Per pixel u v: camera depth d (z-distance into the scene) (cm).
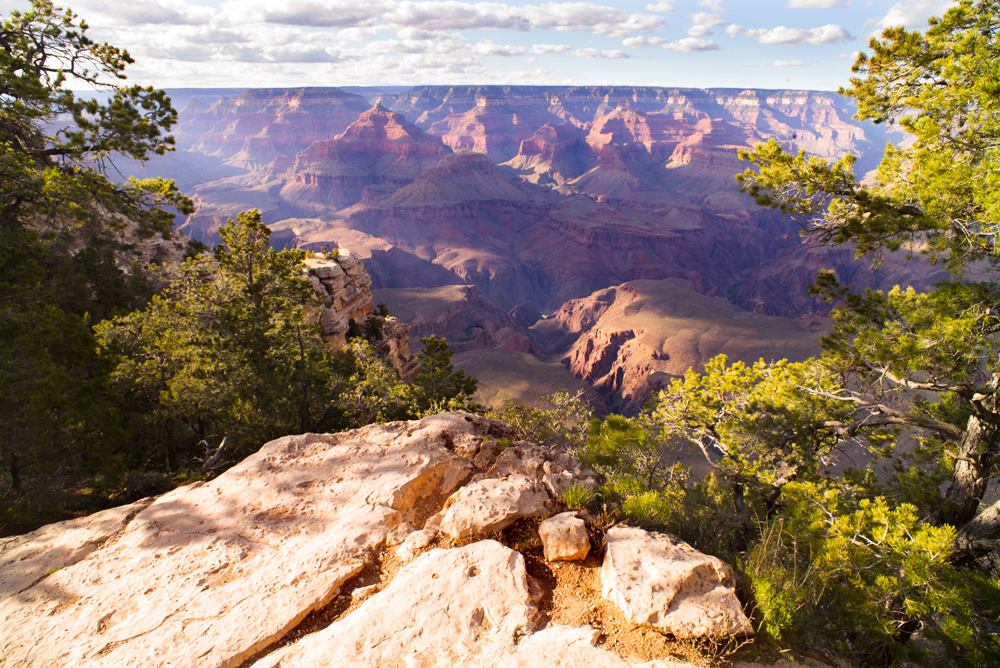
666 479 1262
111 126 2222
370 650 498
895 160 1207
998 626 922
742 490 1452
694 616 537
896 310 1285
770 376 1598
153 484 1723
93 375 1836
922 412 1448
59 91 2158
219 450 2025
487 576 589
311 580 609
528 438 1277
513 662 476
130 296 3291
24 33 2262
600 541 675
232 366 2075
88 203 2344
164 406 2075
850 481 1427
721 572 600
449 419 1019
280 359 2253
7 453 1384
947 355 1180
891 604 998
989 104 990
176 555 669
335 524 713
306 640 523
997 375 1146
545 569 637
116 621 569
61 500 1469
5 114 2052
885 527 962
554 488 789
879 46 1160
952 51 1099
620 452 1177
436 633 515
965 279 1153
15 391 1395
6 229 2120
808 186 1191
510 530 708
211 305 2422
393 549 673
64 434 1477
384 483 794
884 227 1143
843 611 903
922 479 1402
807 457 1434
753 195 1284
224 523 729
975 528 1143
